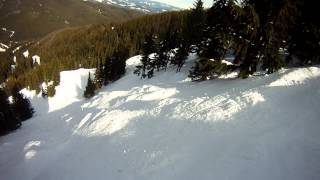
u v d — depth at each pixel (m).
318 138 15.02
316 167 13.27
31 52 159.12
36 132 38.44
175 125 21.78
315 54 26.62
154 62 52.97
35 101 72.06
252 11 24.45
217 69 30.44
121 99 35.34
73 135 29.25
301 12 25.55
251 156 15.15
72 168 22.02
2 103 45.19
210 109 21.89
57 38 159.75
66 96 69.88
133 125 24.44
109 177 18.72
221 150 16.52
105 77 63.81
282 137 15.77
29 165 26.25
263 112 19.20
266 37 25.44
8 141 38.06
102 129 26.45
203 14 45.94
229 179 14.33
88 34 143.88
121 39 114.38
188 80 38.03
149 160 18.53
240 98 21.91
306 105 18.50
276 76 24.06
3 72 127.06
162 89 33.25
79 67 95.75
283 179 13.27
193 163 16.50
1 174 26.38
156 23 123.62
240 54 29.66
